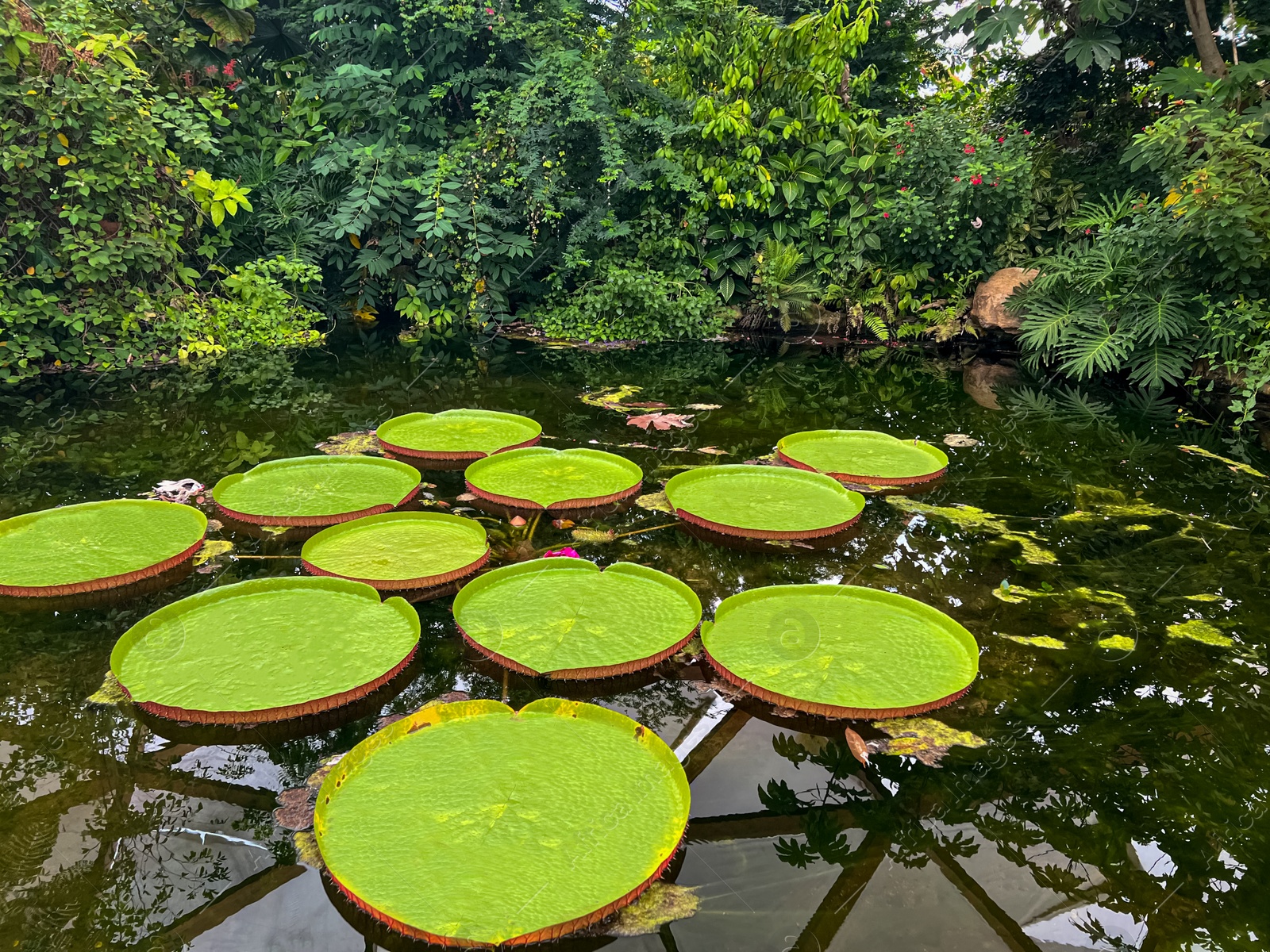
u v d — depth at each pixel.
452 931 1.12
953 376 5.72
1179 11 7.52
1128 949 1.21
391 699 1.81
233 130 7.39
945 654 1.92
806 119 7.80
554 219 7.45
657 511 2.92
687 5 7.64
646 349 6.63
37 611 2.16
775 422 4.27
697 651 2.03
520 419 3.97
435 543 2.48
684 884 1.32
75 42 5.10
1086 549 2.70
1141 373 5.18
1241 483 3.40
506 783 1.45
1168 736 1.74
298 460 3.21
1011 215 6.98
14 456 3.48
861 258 7.45
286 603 2.11
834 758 1.65
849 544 2.69
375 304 7.43
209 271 6.53
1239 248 4.72
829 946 1.20
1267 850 1.42
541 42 7.77
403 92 7.82
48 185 5.23
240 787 1.53
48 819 1.45
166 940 1.20
